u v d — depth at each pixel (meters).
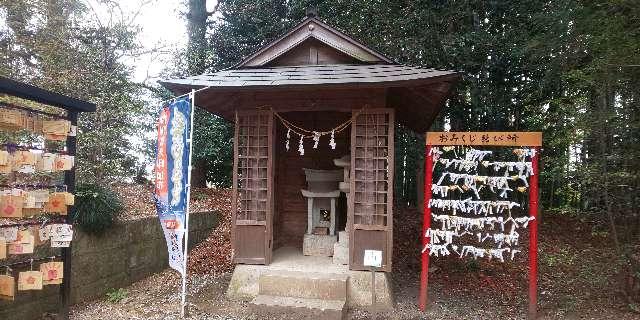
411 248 9.36
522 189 5.49
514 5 9.90
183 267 5.29
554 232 10.08
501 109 10.27
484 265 8.31
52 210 4.28
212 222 10.15
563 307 5.93
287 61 6.70
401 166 12.43
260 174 6.22
